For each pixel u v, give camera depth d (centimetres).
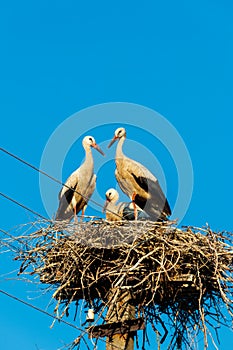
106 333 1236
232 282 1312
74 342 1226
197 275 1295
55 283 1357
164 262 1291
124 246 1338
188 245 1310
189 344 1321
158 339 1320
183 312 1348
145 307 1337
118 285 1277
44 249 1364
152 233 1338
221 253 1334
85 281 1344
